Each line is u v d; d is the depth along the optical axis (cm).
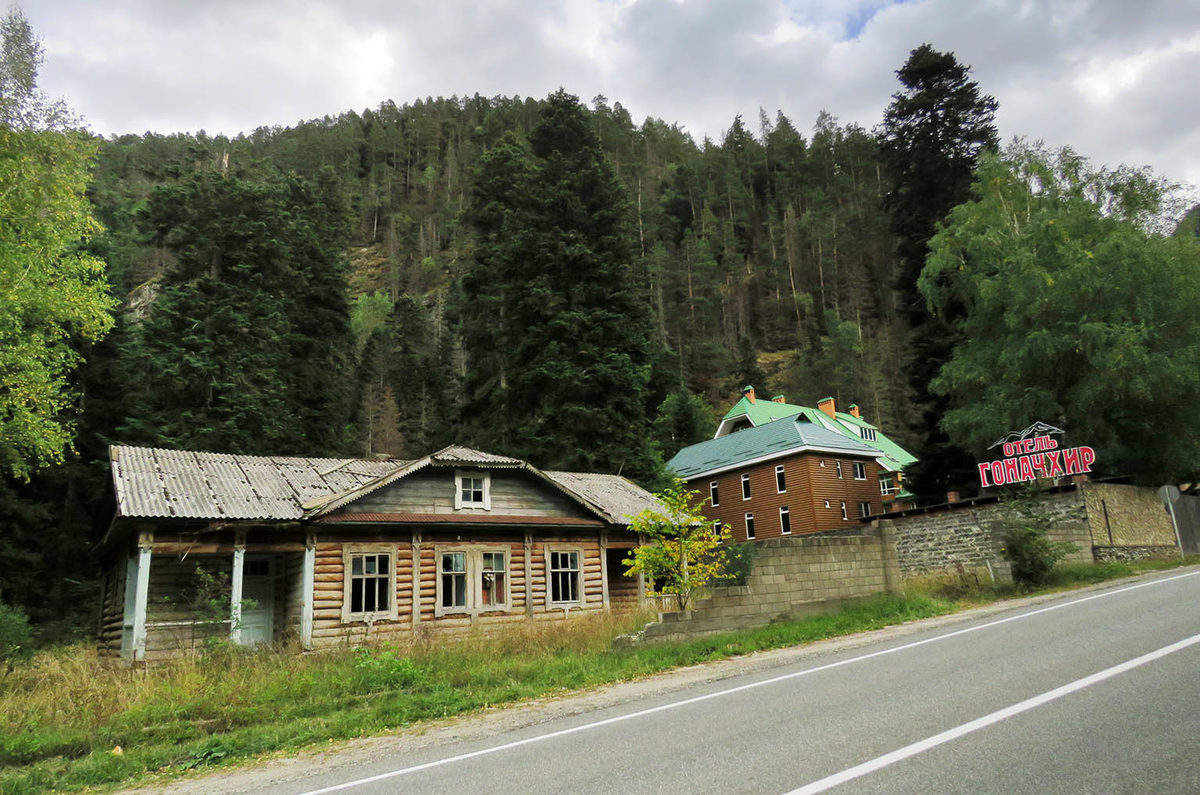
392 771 661
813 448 3972
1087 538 2236
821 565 1593
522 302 3681
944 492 3856
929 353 3994
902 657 973
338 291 3878
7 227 1609
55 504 2909
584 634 1457
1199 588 1342
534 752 663
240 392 3023
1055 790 432
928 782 462
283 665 1310
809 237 10138
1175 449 3020
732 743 607
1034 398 3106
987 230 3488
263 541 1662
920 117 4519
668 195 10894
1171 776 439
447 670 1240
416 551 1842
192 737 938
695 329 8531
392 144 14488
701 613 1395
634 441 3594
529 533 2027
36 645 1925
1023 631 1068
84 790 750
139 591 1484
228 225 3284
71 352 1933
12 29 1670
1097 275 3008
